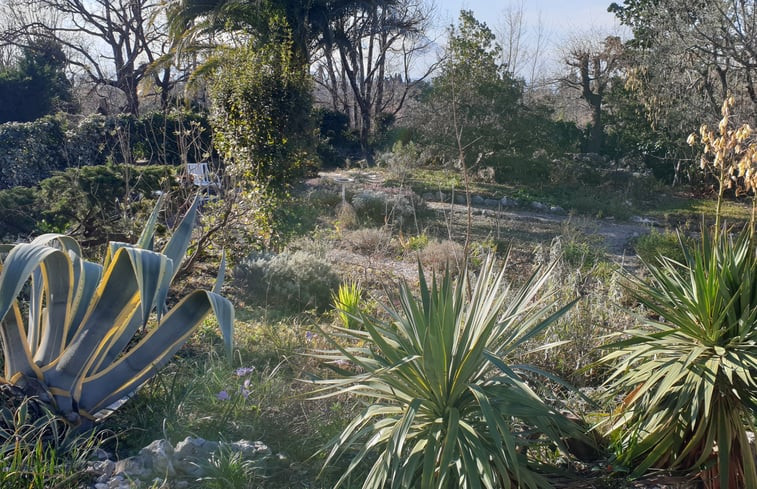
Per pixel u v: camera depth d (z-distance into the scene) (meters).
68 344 4.00
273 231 11.11
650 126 29.05
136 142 19.36
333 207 17.00
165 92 32.44
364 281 9.24
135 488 3.16
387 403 3.90
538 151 26.22
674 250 11.43
